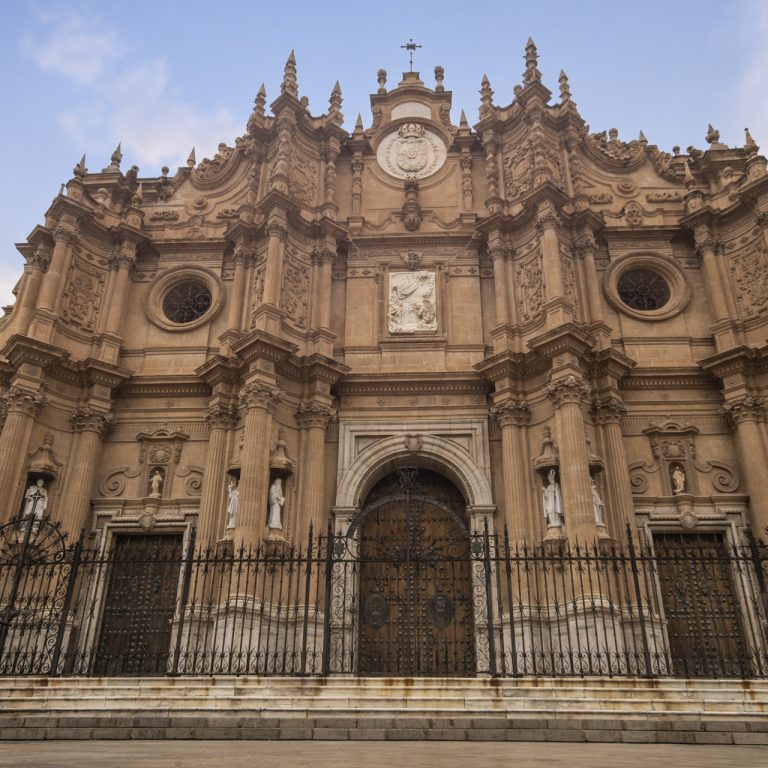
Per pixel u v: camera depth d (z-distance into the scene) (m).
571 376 21.58
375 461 23.44
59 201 25.42
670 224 26.50
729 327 23.81
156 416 24.34
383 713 11.92
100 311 25.62
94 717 11.64
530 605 18.94
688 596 21.19
